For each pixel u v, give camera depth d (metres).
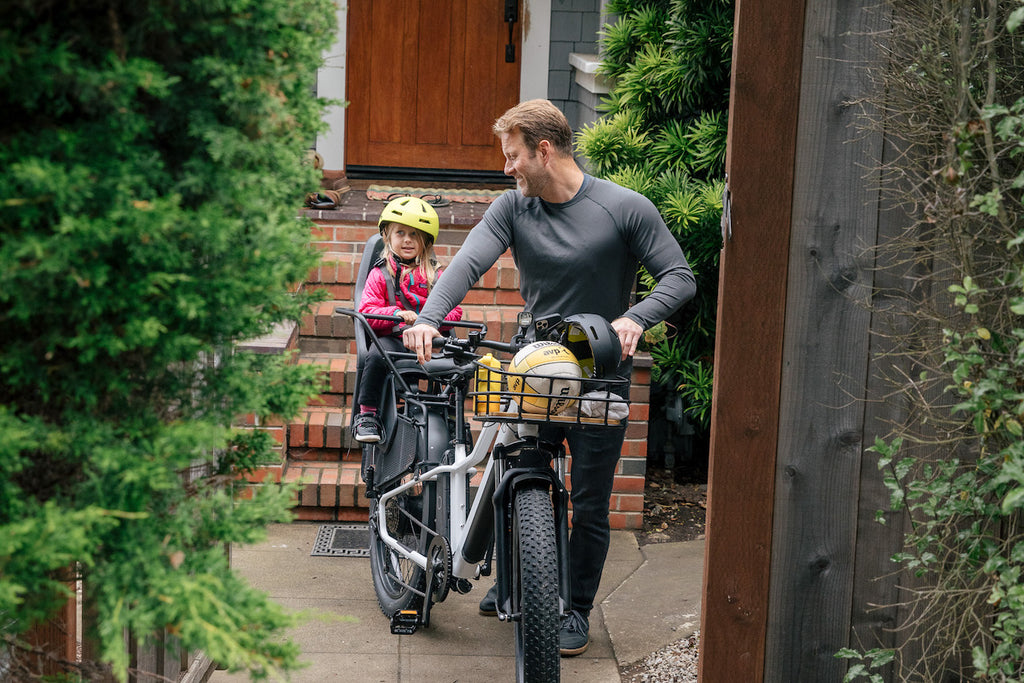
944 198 2.75
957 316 2.88
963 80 2.60
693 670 3.90
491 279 5.91
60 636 2.66
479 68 7.30
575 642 4.01
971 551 2.79
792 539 3.04
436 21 7.23
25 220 1.69
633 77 5.68
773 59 2.85
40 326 1.85
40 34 1.66
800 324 2.96
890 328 2.93
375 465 4.39
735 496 3.03
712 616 3.08
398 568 4.23
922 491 2.79
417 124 7.35
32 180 1.63
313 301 2.19
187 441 1.87
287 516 2.02
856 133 2.87
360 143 7.35
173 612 1.78
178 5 1.78
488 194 7.05
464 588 3.96
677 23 5.54
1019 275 2.55
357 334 4.25
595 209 3.65
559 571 3.37
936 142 2.80
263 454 2.22
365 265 4.44
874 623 3.07
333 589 4.52
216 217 1.80
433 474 3.87
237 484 2.15
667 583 4.65
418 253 4.42
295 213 2.11
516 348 3.39
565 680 3.86
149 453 1.86
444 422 4.11
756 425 2.99
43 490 1.94
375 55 7.25
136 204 1.72
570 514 5.24
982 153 2.70
